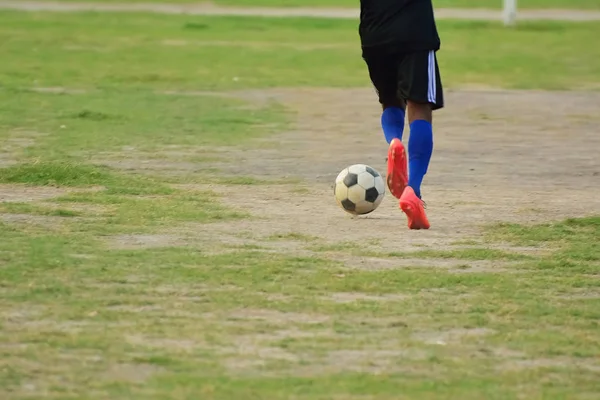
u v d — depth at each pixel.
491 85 42.16
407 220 18.06
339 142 27.94
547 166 24.52
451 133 30.06
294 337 11.68
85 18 71.50
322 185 21.61
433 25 16.67
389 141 17.61
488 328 12.16
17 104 33.47
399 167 16.81
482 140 28.73
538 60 50.75
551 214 18.84
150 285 13.62
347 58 51.03
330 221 17.95
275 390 10.07
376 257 15.40
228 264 14.75
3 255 14.92
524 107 35.88
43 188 20.31
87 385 10.13
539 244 16.55
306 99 36.97
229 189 20.88
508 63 49.53
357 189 18.11
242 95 37.72
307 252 15.56
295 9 82.50
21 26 64.31
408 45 16.42
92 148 25.55
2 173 21.05
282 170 23.34
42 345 11.25
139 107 33.59
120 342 11.39
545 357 11.20
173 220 17.62
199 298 13.12
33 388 10.02
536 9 82.31
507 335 11.90
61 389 10.01
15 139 26.61
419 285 13.88
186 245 15.84
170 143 26.75
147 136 27.81
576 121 32.75
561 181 22.55
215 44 56.66
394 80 17.33
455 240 16.62
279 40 59.44
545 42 58.91
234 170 23.16
